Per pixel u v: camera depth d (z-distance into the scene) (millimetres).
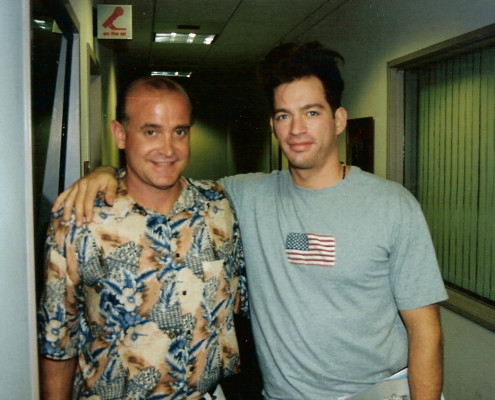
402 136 3410
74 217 1063
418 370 1170
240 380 2420
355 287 1163
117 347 1084
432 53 2832
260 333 1280
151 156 1054
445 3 2709
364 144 3877
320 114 1167
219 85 10016
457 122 2869
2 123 889
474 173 2701
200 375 1149
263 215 1263
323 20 4840
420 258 1156
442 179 3021
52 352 1062
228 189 1354
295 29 5270
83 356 1105
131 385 1084
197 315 1139
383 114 3570
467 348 2545
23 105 945
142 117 1041
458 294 2723
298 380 1195
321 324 1164
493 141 2543
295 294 1191
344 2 4219
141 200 1121
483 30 2371
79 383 1120
